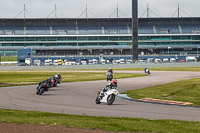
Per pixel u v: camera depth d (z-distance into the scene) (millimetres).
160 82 60344
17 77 83188
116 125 18281
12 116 21828
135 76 84438
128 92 42531
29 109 26859
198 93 39156
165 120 20719
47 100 33938
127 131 16734
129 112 25281
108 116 23031
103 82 63438
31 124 18453
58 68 151625
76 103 31375
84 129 17078
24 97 37000
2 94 40625
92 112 25203
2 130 16625
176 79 68562
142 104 30891
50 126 17844
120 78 76375
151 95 38438
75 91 45156
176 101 32906
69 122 19109
